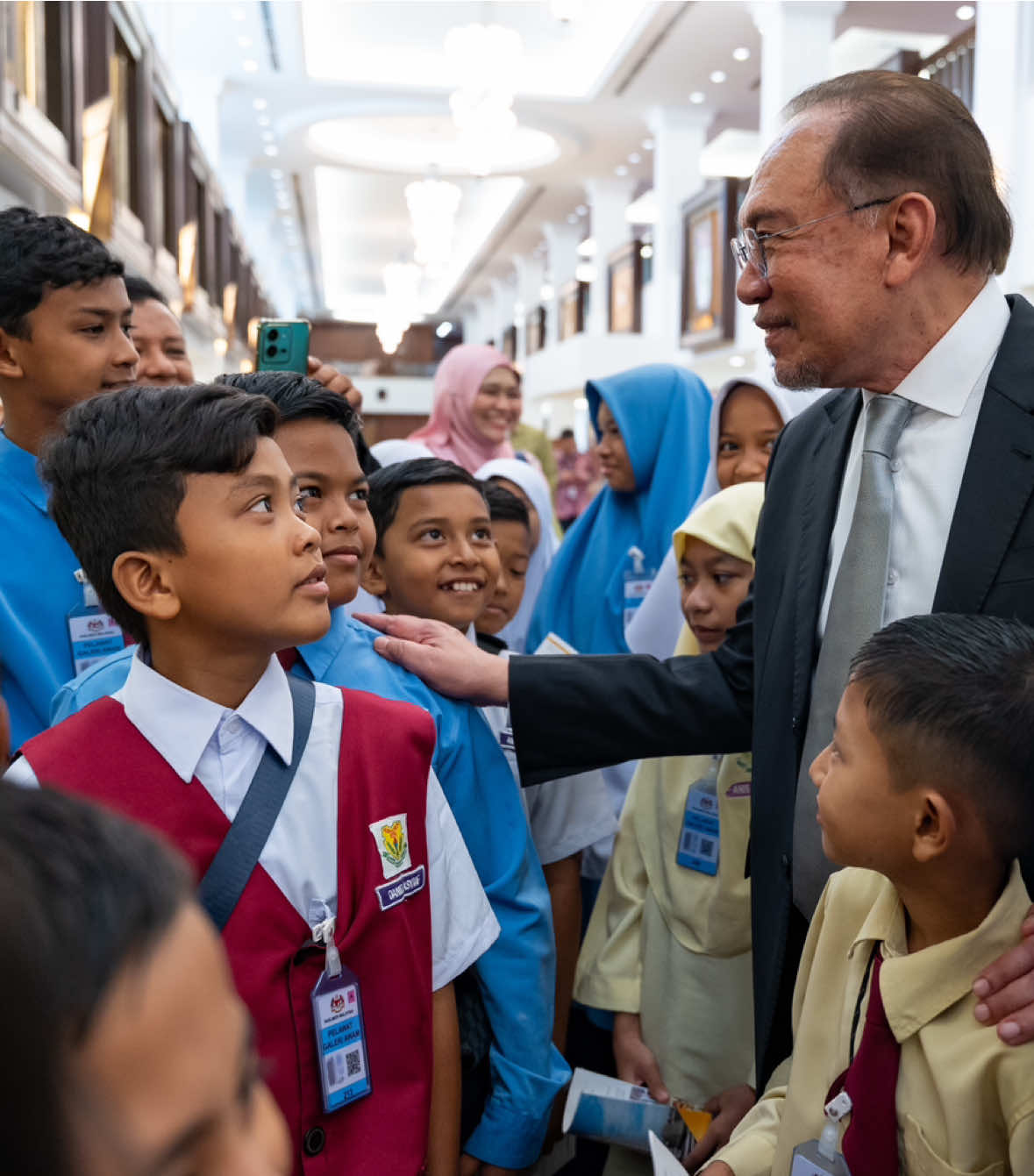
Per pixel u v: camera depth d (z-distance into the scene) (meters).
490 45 9.47
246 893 0.97
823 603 1.38
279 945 0.98
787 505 1.50
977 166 1.25
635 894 1.91
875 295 1.24
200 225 9.36
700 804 1.81
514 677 1.54
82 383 1.61
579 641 2.98
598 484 9.45
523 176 16.08
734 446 2.48
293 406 1.32
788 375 1.33
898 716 0.97
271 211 19.41
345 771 1.06
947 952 0.98
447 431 4.77
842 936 1.13
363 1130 1.03
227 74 11.92
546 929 1.55
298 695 1.07
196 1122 0.31
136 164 6.28
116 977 0.30
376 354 28.94
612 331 15.50
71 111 4.42
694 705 1.55
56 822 0.33
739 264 1.34
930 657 0.98
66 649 1.62
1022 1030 0.91
